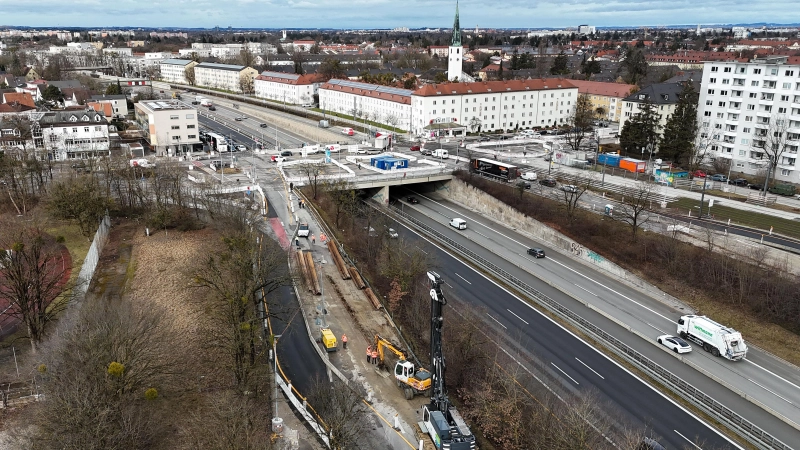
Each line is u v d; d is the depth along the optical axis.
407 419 64.69
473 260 113.38
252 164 170.62
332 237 116.25
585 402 62.91
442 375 62.34
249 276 77.81
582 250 116.31
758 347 83.69
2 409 60.62
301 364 74.44
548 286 103.88
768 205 131.00
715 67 162.88
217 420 56.19
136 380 58.91
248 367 67.62
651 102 189.75
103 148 178.88
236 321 68.25
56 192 114.19
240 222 106.81
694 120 166.38
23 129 174.00
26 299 72.88
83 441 49.38
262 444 53.34
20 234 96.19
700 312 93.00
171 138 187.75
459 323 83.31
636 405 69.50
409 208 151.75
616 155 170.25
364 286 95.75
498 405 63.38
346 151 190.62
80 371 56.56
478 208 149.50
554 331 87.06
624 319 91.31
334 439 54.91
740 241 108.06
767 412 69.06
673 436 64.06
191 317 82.06
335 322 85.31
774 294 89.12
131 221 123.12
